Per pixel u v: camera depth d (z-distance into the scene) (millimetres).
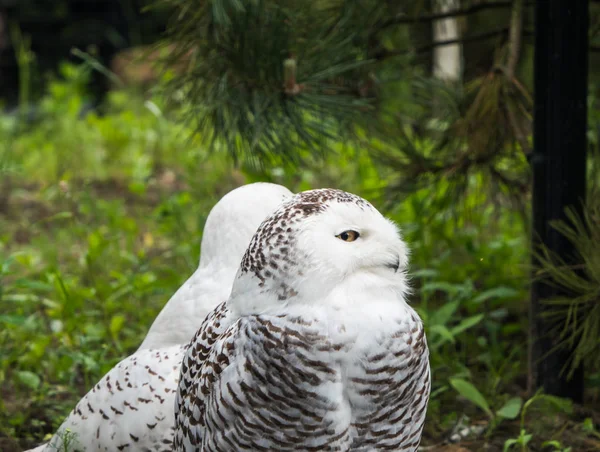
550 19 7539
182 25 7820
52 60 25578
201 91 7895
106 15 25703
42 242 12281
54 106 19469
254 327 4617
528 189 9219
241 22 7336
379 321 4543
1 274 8500
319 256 4539
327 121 7848
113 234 12250
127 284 9672
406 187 9086
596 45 9172
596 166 8578
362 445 4715
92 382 8445
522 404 8008
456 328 7945
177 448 5207
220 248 6293
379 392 4574
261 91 7531
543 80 7652
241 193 6332
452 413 7789
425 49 9039
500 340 9508
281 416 4590
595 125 10016
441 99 9039
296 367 4512
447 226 11141
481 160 8891
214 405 4734
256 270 4711
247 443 4688
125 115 18500
